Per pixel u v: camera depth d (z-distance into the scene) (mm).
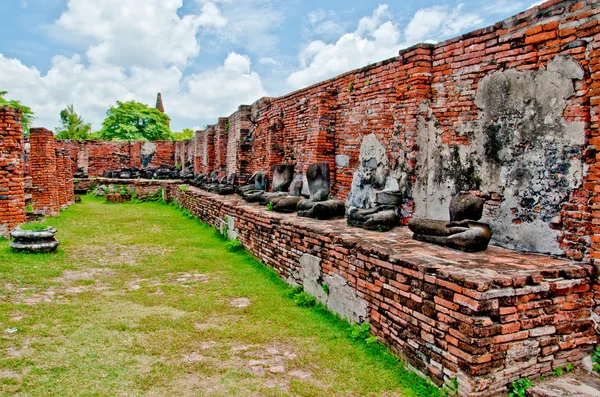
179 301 5992
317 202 7855
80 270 7438
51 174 13711
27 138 17922
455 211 5262
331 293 5762
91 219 13938
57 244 8586
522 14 5219
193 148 26062
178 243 10195
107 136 37031
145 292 6367
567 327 3979
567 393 3490
